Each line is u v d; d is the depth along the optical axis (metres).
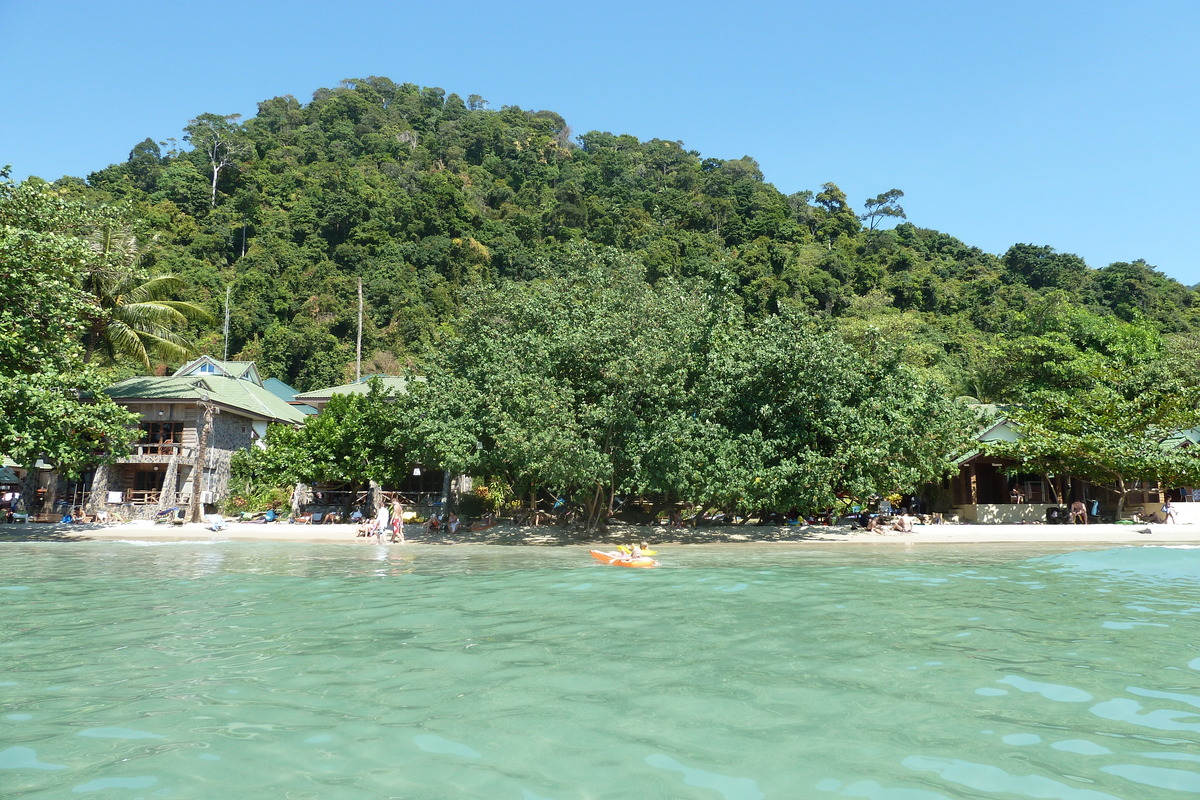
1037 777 5.47
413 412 28.97
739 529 31.20
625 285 35.69
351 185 96.94
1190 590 15.01
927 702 7.29
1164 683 7.98
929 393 30.97
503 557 21.94
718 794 5.15
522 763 5.70
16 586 15.27
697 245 102.88
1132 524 33.72
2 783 5.29
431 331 79.50
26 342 26.39
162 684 7.84
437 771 5.54
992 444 35.12
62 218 30.41
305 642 9.88
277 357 74.50
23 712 6.90
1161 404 34.06
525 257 94.81
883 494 31.86
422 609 12.49
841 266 95.19
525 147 140.88
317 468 33.75
